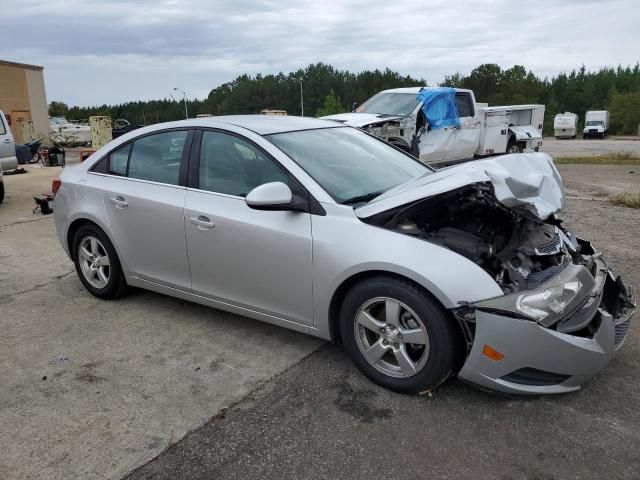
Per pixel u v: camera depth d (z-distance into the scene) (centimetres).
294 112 9306
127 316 432
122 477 248
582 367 277
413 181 351
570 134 5544
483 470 246
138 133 433
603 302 327
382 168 391
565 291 277
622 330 313
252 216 348
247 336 391
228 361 354
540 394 280
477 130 1283
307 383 324
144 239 413
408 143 1091
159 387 324
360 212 314
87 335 399
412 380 300
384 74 10075
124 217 421
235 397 312
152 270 418
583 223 721
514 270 290
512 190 285
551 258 316
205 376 336
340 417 289
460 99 1236
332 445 266
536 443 264
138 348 376
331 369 340
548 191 307
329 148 386
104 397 314
